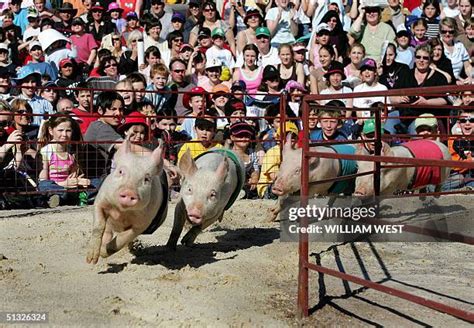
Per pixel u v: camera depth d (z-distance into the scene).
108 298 5.84
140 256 7.21
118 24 14.73
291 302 6.04
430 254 7.86
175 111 11.66
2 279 6.34
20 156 9.89
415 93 4.99
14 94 11.45
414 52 13.55
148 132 10.18
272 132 11.15
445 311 4.69
